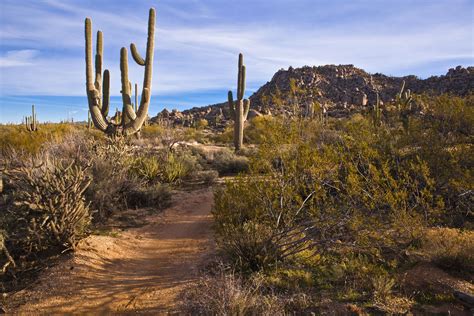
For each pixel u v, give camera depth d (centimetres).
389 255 598
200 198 1147
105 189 931
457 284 493
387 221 613
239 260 576
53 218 637
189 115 8281
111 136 1409
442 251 559
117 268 605
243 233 601
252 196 638
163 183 1323
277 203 602
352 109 5978
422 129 967
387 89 7894
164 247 722
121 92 1523
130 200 1052
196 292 498
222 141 3684
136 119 1523
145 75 1522
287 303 453
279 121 677
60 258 611
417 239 608
